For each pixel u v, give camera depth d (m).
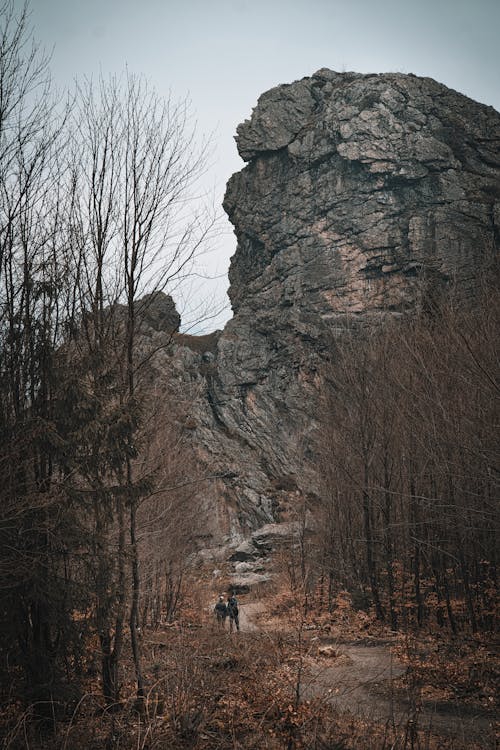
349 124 81.44
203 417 73.12
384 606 25.75
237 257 91.81
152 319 14.22
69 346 12.53
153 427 15.39
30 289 12.12
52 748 9.67
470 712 11.94
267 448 72.75
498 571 20.75
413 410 22.23
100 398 12.07
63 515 11.16
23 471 11.23
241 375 76.94
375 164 79.56
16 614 10.84
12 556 10.37
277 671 12.11
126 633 16.12
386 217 78.81
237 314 82.50
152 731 9.91
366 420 26.22
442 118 82.31
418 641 18.73
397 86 82.94
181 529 23.47
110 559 11.56
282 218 85.25
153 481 12.15
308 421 40.72
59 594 11.02
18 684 10.91
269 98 90.12
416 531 22.91
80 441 11.61
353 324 34.69
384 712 11.82
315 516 33.94
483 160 81.00
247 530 65.19
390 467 26.12
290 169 86.31
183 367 76.00
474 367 16.38
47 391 12.03
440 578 22.81
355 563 28.19
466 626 21.23
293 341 77.19
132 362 12.62
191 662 11.77
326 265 80.00
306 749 9.65
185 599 28.61
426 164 79.00
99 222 12.70
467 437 18.22
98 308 12.61
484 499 18.38
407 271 76.12
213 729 10.56
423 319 25.14
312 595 28.20
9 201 11.97
